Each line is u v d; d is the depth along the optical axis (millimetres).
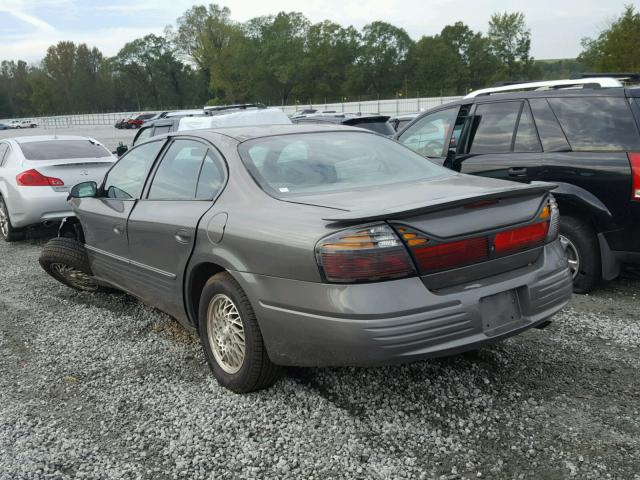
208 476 2693
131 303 5344
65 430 3158
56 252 5129
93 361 4070
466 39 108188
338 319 2688
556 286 3158
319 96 106688
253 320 3152
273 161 3535
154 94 120875
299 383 3504
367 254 2641
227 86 107375
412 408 3176
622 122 4637
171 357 4055
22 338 4605
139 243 4121
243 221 3164
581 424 2961
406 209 2648
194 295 3686
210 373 3758
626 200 4504
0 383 3797
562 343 3953
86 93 124312
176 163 4047
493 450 2775
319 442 2910
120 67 118188
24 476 2748
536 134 5117
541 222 3135
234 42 104875
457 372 3555
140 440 3023
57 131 61562
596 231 4777
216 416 3209
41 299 5645
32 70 143750
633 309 4598
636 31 41469
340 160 3664
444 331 2727
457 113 5867
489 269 2920
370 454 2787
